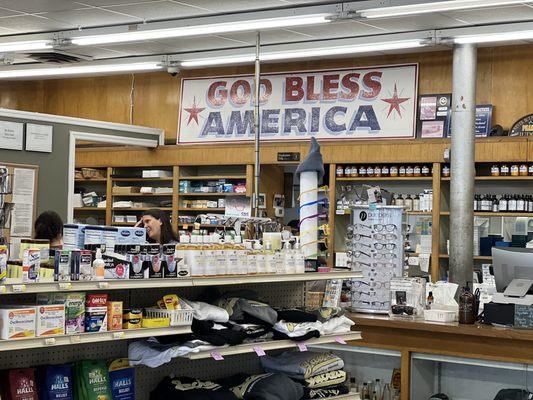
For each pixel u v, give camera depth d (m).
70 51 10.77
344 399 5.66
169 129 12.31
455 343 6.32
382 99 10.74
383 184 10.71
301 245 6.12
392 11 8.02
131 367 4.98
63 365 4.61
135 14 9.10
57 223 6.50
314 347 7.02
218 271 5.07
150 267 4.68
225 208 11.38
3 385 4.39
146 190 11.87
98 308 4.46
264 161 11.05
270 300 6.10
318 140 11.12
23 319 4.14
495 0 7.61
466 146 9.52
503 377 6.23
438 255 9.94
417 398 6.49
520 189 9.87
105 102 12.84
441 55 10.47
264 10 8.83
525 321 6.20
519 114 9.99
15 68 11.57
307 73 11.27
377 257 7.04
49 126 10.25
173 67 10.87
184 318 4.80
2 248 4.04
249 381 5.33
